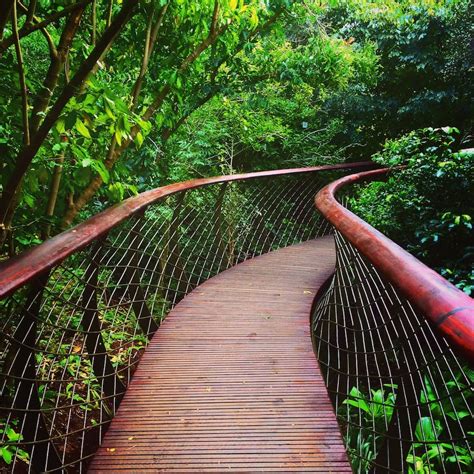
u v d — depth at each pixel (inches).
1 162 89.4
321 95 347.6
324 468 67.6
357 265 103.1
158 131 193.9
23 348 60.2
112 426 78.5
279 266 185.2
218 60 199.0
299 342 112.8
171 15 149.6
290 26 268.2
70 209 117.0
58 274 126.8
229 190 236.1
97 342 88.4
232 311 134.3
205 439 74.5
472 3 324.5
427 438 94.5
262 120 291.6
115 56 152.7
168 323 125.3
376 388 125.9
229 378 95.2
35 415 61.3
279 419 80.2
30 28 85.3
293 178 325.1
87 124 90.4
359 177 212.1
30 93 97.3
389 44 353.1
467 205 191.8
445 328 33.3
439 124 364.5
